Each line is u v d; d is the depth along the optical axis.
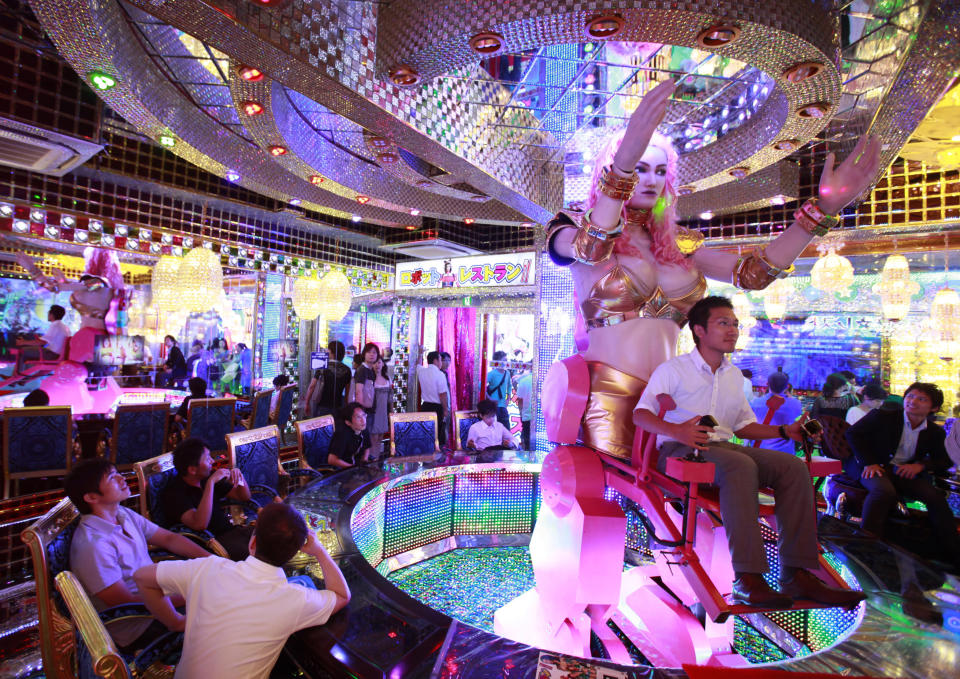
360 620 1.98
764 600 1.67
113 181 5.36
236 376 8.16
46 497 4.65
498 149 4.03
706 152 4.16
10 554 4.01
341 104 2.76
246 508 3.81
